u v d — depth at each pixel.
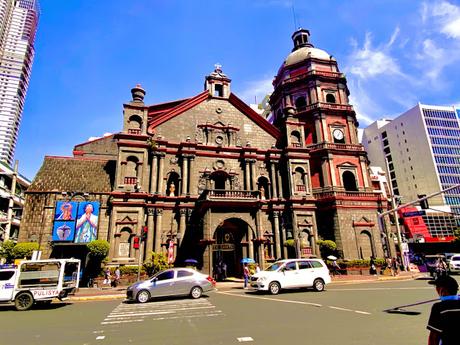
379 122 95.62
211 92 35.81
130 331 9.13
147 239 27.44
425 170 79.44
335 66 42.12
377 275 29.59
